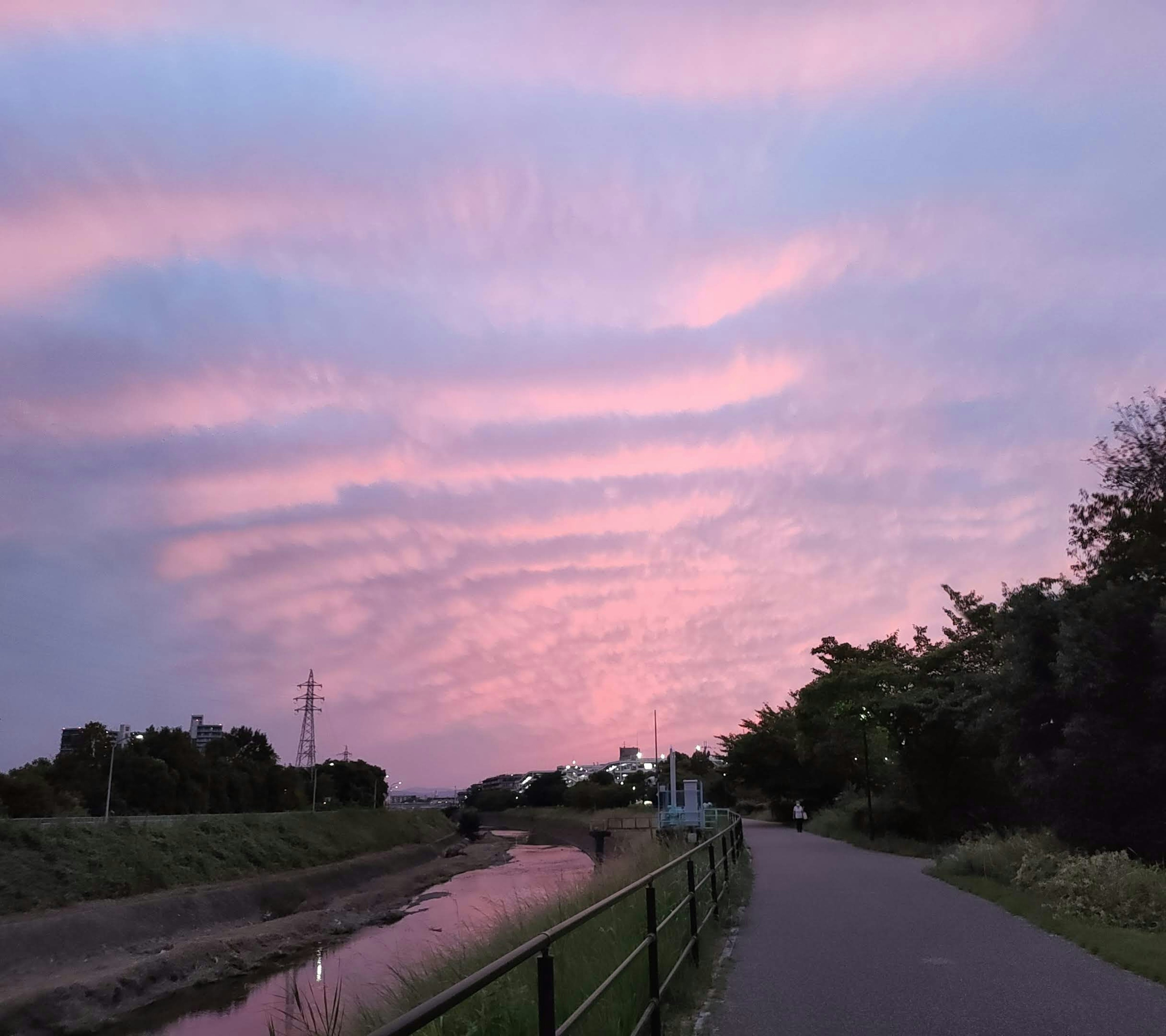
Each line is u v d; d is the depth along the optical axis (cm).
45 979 2709
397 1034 285
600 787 10412
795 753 5625
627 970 740
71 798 5728
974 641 3228
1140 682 1819
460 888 5116
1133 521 1980
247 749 10769
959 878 1961
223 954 2969
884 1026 770
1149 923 1205
